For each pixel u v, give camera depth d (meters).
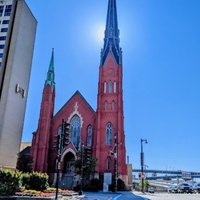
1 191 22.38
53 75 78.50
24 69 71.00
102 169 63.56
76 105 73.75
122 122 67.69
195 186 70.19
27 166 65.75
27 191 25.66
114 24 83.50
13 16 71.06
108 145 65.75
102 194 42.81
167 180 156.62
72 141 70.75
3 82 63.88
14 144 64.12
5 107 61.38
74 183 60.94
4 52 66.69
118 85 71.62
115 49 77.31
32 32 77.19
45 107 73.06
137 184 85.94
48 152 70.00
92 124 70.94
